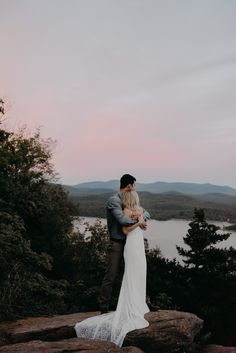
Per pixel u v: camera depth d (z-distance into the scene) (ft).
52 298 49.98
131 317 23.82
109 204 24.79
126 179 25.45
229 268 79.25
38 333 24.13
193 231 83.92
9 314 33.63
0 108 67.10
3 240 42.32
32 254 46.01
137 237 24.85
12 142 74.33
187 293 75.25
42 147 96.07
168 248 176.55
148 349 23.02
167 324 23.77
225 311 71.92
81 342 21.58
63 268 69.72
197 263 80.64
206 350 28.14
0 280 41.19
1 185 58.65
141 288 24.73
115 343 22.44
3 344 23.52
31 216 68.44
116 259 25.00
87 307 62.49
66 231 79.51
